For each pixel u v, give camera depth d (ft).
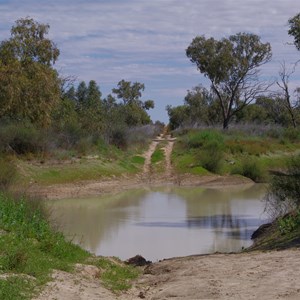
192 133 174.81
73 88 169.37
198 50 223.30
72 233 65.72
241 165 136.56
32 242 40.86
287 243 47.80
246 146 154.10
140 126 205.05
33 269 33.55
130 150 153.48
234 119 251.19
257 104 257.14
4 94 99.81
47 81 106.32
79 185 107.86
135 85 304.91
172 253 56.18
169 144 176.24
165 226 72.18
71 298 29.78
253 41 219.00
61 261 38.01
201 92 283.79
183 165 139.13
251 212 84.58
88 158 124.57
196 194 108.78
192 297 30.66
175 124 296.71
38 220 46.78
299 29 68.74
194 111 277.23
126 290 34.14
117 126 154.81
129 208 88.17
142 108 309.42
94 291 32.30
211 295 30.55
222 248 58.49
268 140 171.94
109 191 108.99
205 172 133.90
